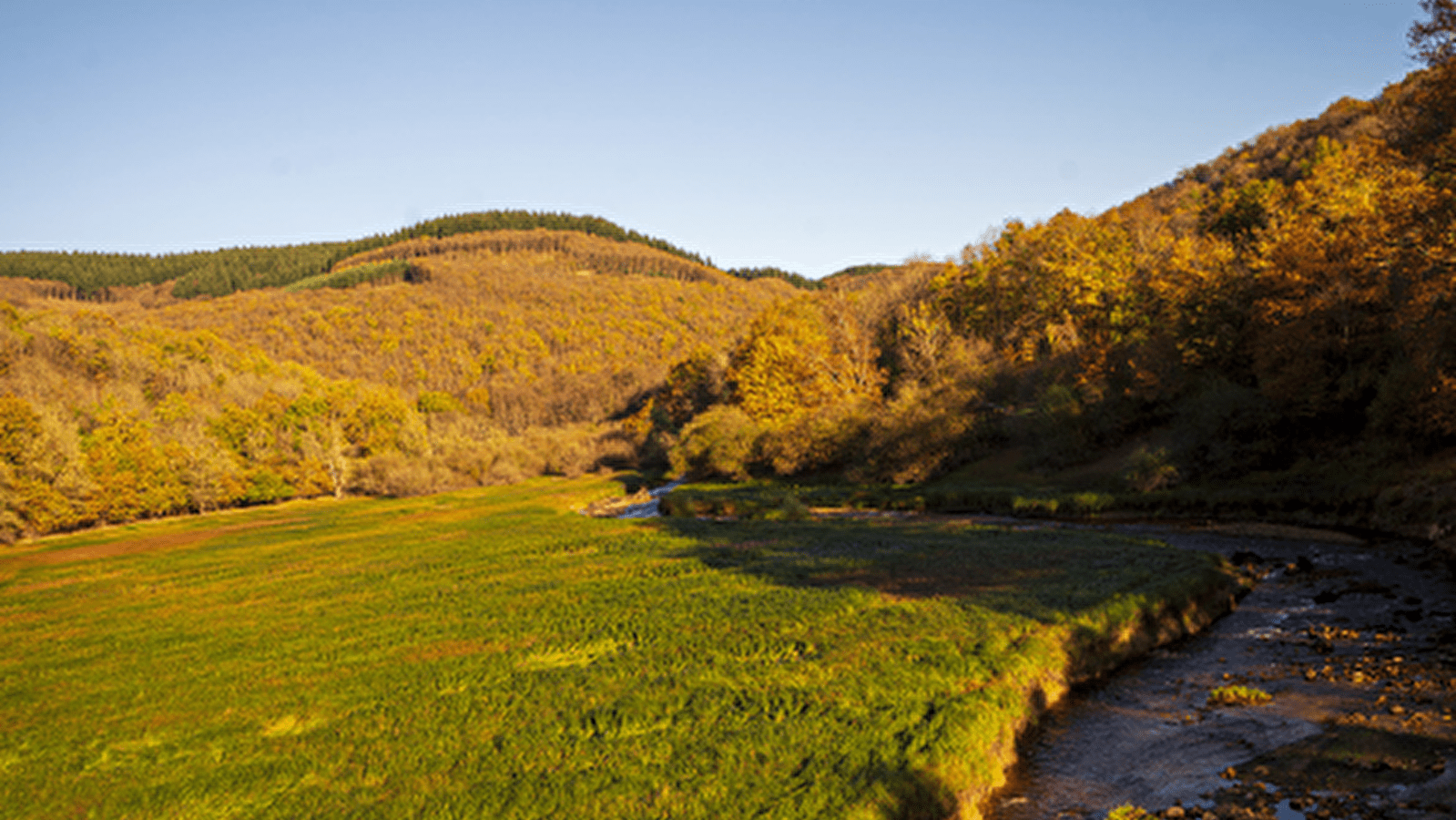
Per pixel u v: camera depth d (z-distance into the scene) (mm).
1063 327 64875
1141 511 40438
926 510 50750
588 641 21984
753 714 15367
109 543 71688
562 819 11891
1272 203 67812
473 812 12352
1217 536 33531
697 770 13094
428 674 20062
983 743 13688
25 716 19875
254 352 191375
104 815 13820
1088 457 51188
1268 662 17531
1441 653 16141
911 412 60875
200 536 71000
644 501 73438
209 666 23062
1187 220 88188
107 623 32125
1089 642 18656
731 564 32938
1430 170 27609
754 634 21062
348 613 28984
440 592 31641
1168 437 45625
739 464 74625
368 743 15781
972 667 16953
